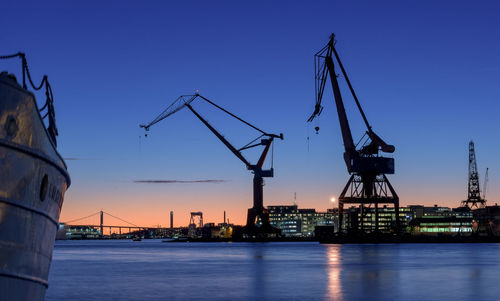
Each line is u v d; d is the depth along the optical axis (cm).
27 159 1409
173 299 3762
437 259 9662
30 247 1477
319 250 15738
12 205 1384
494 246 19638
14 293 1445
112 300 3697
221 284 4919
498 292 4153
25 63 1448
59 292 4188
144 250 18100
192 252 15275
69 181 1769
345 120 18212
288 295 4009
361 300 3706
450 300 3691
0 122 1314
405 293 4103
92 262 9269
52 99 1700
